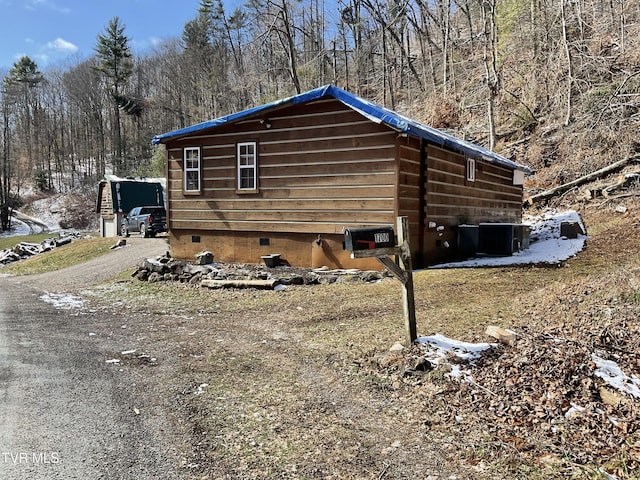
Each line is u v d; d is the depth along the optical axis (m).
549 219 15.62
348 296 8.00
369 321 6.23
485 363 4.24
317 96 9.74
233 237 11.55
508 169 16.02
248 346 5.62
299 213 10.52
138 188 26.75
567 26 21.20
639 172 15.41
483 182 13.90
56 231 42.81
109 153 62.56
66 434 3.36
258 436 3.30
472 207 13.08
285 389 4.17
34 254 22.52
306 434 3.32
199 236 12.09
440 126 26.03
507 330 4.84
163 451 3.11
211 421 3.56
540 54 22.06
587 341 4.47
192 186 12.16
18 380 4.56
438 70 31.69
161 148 41.81
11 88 59.66
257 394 4.08
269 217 10.95
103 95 60.53
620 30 19.78
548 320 5.29
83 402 3.97
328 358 4.92
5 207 43.94
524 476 2.76
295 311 7.34
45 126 63.28
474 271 9.27
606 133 17.30
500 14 25.28
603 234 12.41
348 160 9.88
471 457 2.98
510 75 23.52
